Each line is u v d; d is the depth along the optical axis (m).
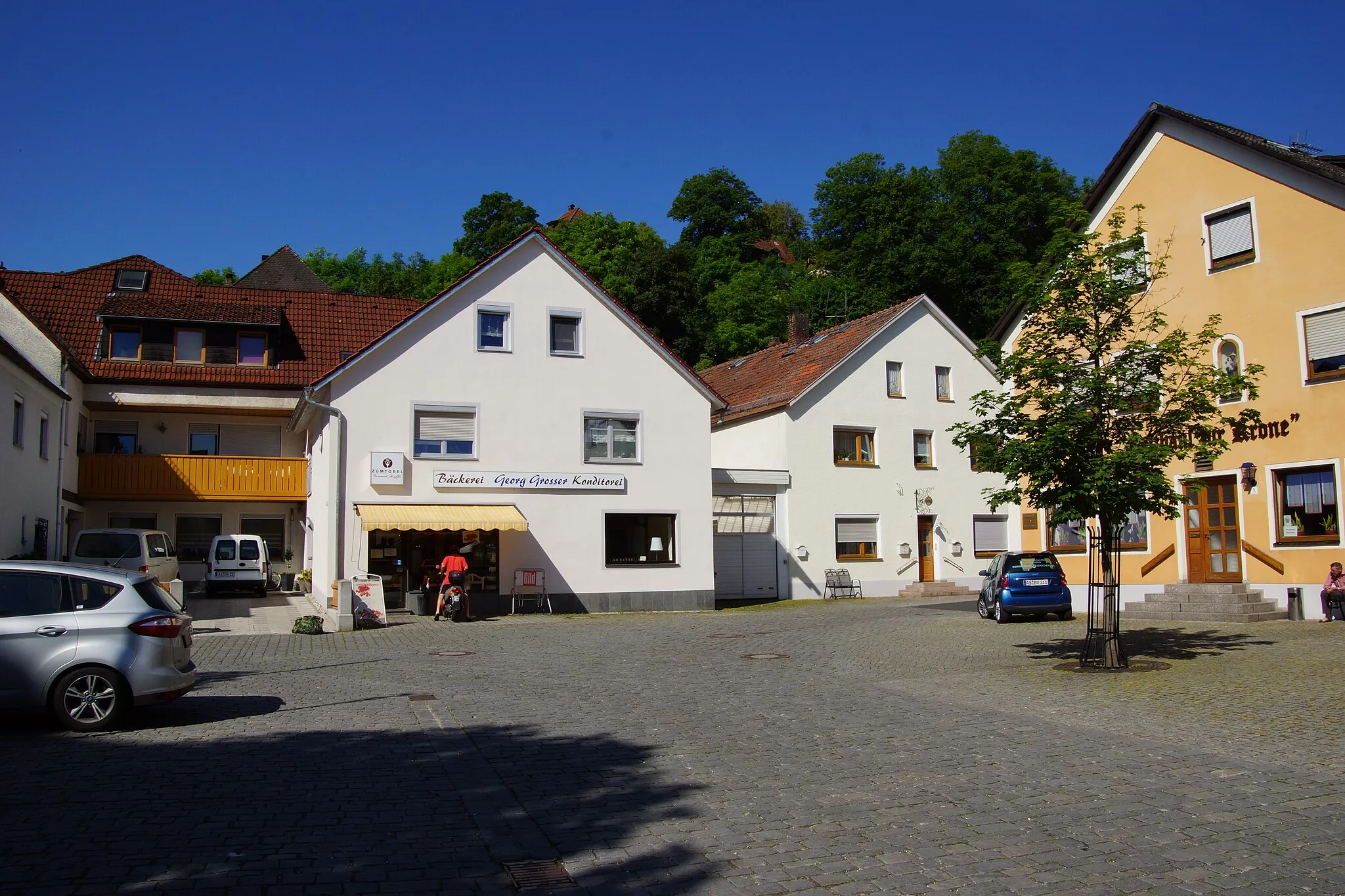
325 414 27.59
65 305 36.28
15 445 23.00
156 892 5.56
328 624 23.59
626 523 29.27
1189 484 23.39
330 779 8.32
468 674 15.20
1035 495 15.48
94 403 33.44
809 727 10.77
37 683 10.02
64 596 10.27
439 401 27.20
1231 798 7.74
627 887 5.80
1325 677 13.37
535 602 27.73
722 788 8.12
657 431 29.72
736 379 43.12
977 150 59.00
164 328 35.06
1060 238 15.52
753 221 77.19
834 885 5.86
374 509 25.92
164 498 32.88
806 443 35.22
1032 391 15.45
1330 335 20.80
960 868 6.15
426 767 8.77
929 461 37.78
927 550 37.47
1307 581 20.91
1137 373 14.95
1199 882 5.90
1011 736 10.26
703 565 29.78
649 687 13.85
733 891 5.76
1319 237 21.03
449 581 25.30
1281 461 21.52
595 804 7.62
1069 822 7.11
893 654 17.70
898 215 56.34
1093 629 15.41
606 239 65.56
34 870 5.88
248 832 6.73
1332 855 6.36
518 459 27.92
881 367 37.03
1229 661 15.24
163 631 10.48
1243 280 22.39
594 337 29.20
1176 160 23.95
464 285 27.72
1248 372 14.55
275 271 57.38
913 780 8.39
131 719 11.12
